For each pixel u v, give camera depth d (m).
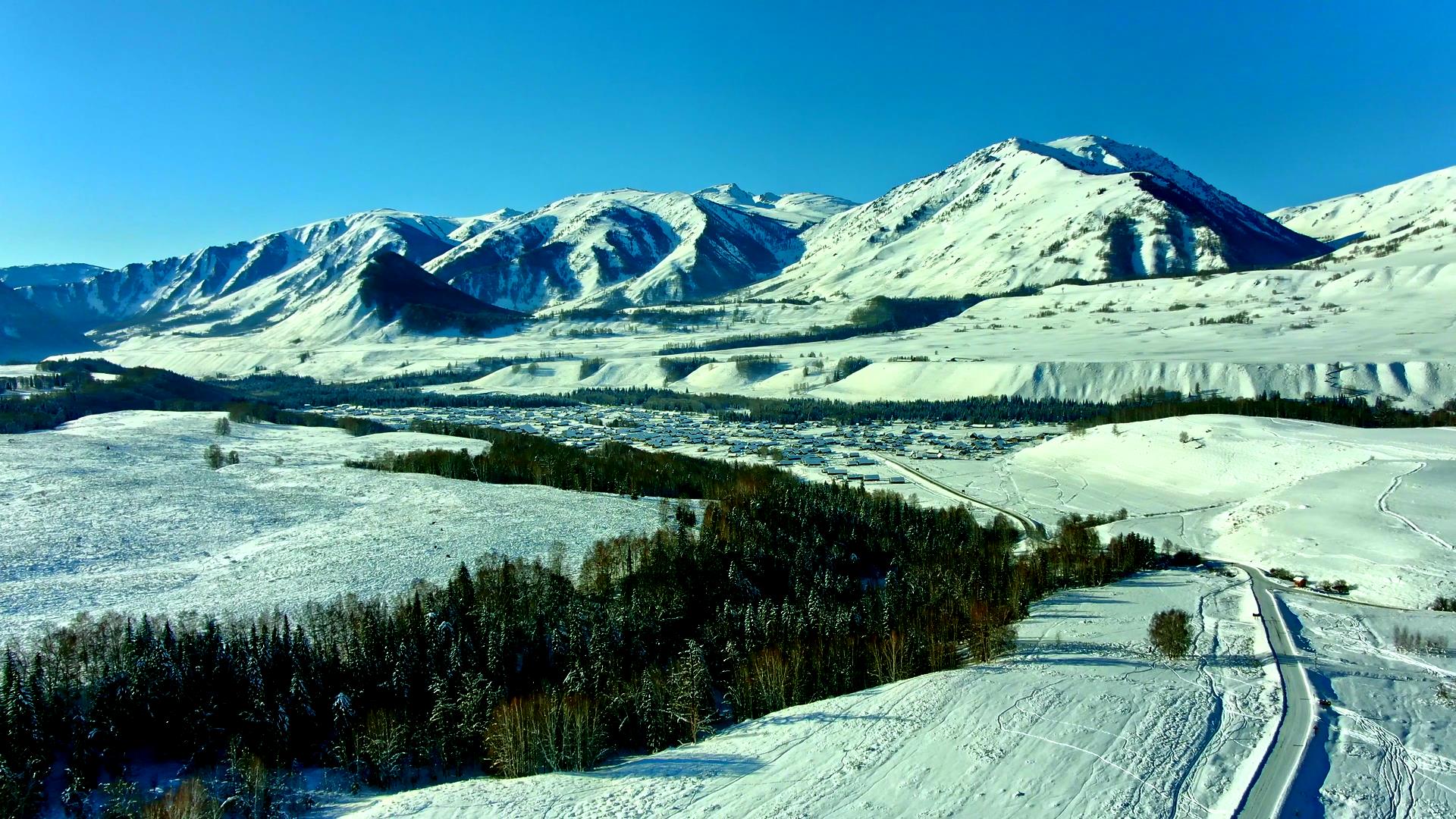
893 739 42.53
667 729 47.50
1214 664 53.25
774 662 52.62
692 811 36.44
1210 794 36.28
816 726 45.75
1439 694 47.84
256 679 47.09
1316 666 52.03
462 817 37.41
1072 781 37.34
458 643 53.00
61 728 43.56
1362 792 36.44
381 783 44.28
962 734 42.38
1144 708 45.03
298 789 42.97
